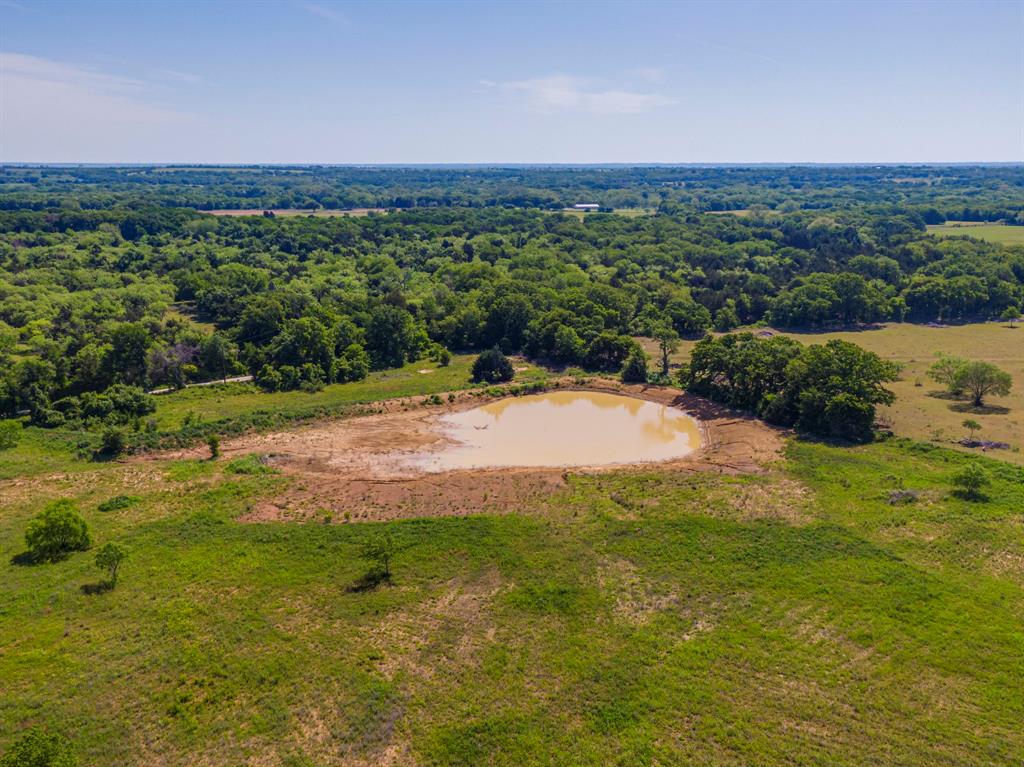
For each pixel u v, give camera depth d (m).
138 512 60.66
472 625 44.66
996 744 34.50
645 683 39.16
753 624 44.28
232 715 36.81
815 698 37.88
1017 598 45.81
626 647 42.34
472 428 85.06
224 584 49.03
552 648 42.31
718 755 34.22
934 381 98.62
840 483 64.38
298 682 39.25
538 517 59.53
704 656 41.38
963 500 59.44
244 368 106.19
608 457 75.56
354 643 42.75
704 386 94.06
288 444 78.81
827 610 45.50
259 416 85.00
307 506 62.00
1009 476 64.19
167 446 77.06
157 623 44.50
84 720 36.16
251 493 64.62
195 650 41.75
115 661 40.78
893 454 71.75
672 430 84.50
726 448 76.31
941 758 33.81
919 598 46.25
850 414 75.69
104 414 85.19
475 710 37.22
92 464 72.19
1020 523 55.22
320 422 86.38
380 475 69.81
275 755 34.25
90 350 94.19
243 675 39.72
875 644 42.09
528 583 49.22
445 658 41.44
